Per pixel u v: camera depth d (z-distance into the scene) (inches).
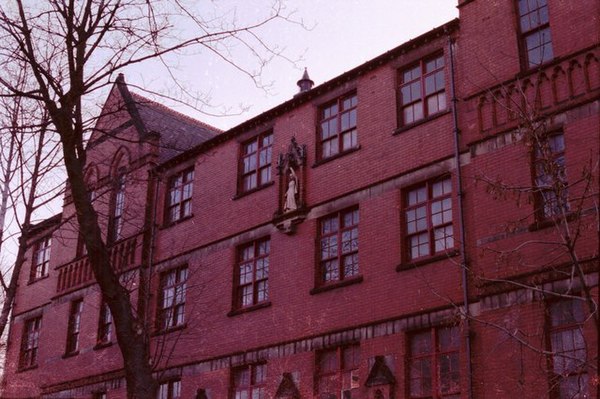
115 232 1109.7
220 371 906.1
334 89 897.5
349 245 820.0
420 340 717.3
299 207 869.8
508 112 682.8
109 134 453.4
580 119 630.5
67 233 1255.5
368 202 807.1
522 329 614.5
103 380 1077.1
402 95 824.9
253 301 911.0
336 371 780.6
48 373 1197.1
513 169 665.0
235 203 979.9
